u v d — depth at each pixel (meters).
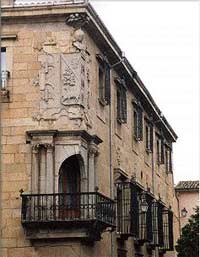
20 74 23.42
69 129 22.72
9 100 23.27
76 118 22.78
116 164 28.06
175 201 47.53
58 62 23.23
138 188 30.92
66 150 22.61
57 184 22.39
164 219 39.00
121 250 27.88
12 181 22.72
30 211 21.97
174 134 44.44
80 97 22.97
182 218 53.41
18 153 22.89
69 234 21.98
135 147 32.44
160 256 37.69
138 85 32.00
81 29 23.44
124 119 29.25
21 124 23.06
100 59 25.78
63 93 23.02
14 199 22.59
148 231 31.39
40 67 23.34
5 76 23.38
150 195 33.00
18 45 23.62
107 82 26.62
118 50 27.72
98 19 24.30
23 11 23.50
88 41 24.44
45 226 21.98
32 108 23.11
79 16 23.19
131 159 31.33
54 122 22.89
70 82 23.02
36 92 23.20
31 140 22.78
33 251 22.23
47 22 23.59
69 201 22.30
